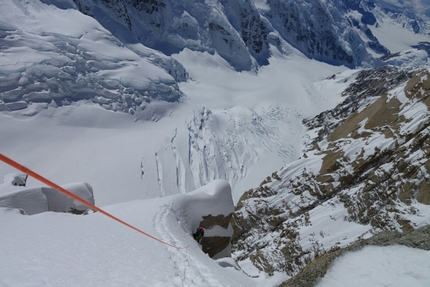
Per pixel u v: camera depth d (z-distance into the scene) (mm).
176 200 20469
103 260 9273
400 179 32500
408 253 5629
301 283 6039
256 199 46656
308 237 34844
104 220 14320
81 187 22453
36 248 9430
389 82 101125
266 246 39906
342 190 38500
